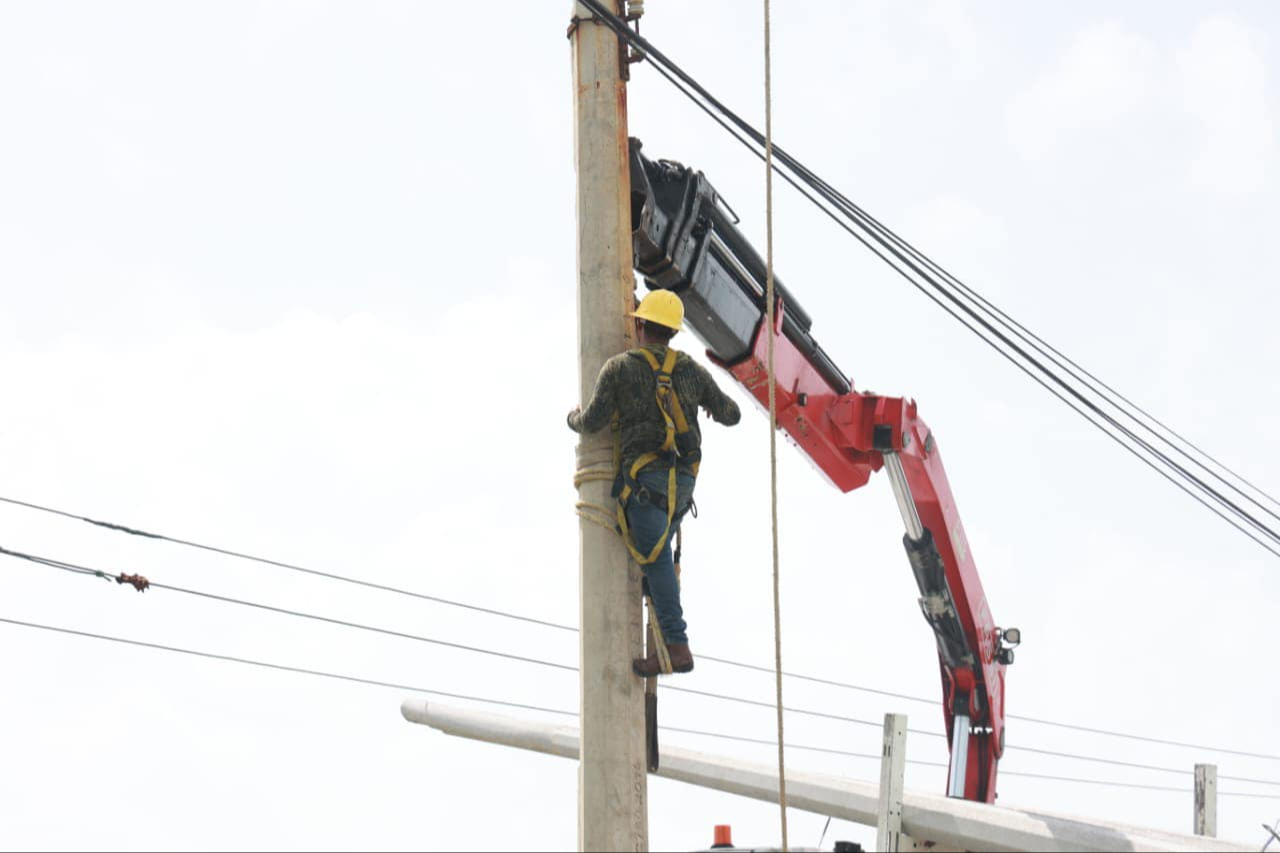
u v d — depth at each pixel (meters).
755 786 8.59
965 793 13.55
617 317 6.98
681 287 9.91
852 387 12.54
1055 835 7.02
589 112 7.25
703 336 10.72
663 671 6.52
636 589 6.70
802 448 12.29
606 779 6.39
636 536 6.58
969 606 13.38
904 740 7.73
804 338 11.66
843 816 8.19
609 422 6.76
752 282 10.58
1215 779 9.60
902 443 12.36
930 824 7.50
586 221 7.11
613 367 6.64
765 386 11.28
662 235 9.48
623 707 6.49
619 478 6.67
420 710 11.47
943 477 13.02
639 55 7.43
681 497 6.66
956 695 13.82
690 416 6.76
